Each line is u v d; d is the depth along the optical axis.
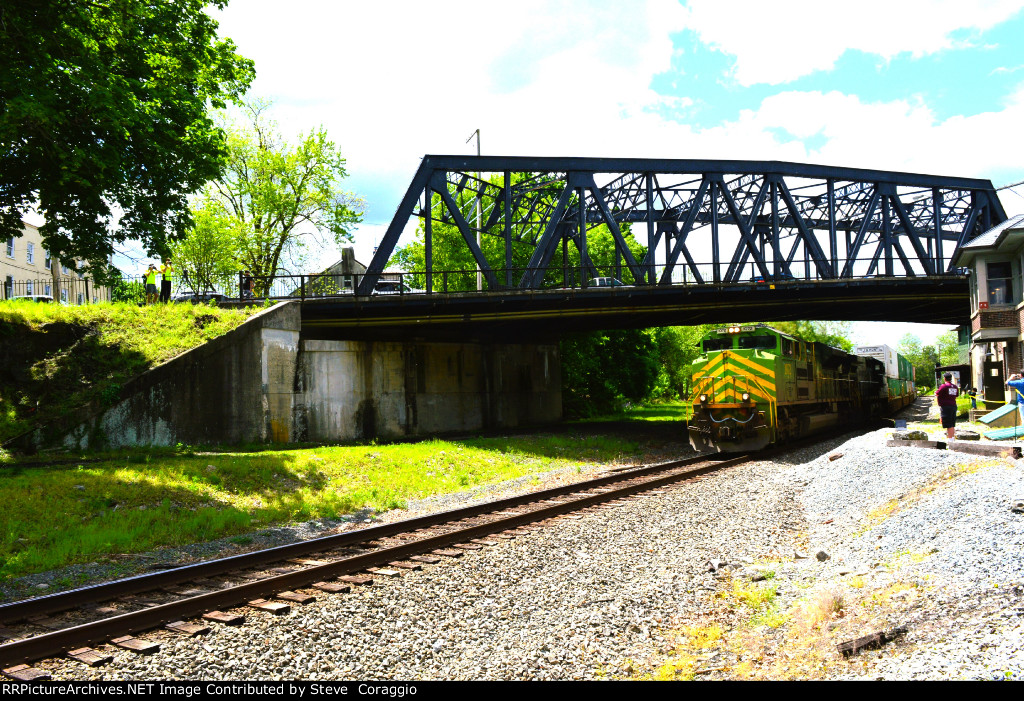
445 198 28.75
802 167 34.31
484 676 5.84
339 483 17.44
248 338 23.91
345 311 27.08
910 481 12.56
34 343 21.02
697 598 8.06
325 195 44.38
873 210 36.06
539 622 7.15
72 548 10.75
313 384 27.95
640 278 30.31
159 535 11.90
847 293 33.50
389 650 6.36
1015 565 7.04
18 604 7.34
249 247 43.19
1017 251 28.80
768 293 31.58
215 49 21.73
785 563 9.50
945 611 6.43
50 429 18.94
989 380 31.75
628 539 10.86
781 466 19.56
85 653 6.14
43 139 17.27
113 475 14.88
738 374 22.92
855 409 34.94
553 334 37.59
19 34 16.34
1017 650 5.25
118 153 18.39
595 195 30.67
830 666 5.78
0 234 20.50
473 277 43.78
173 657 6.12
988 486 10.04
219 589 8.25
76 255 20.47
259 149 44.03
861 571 8.46
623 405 58.03
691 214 32.38
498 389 35.69
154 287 27.56
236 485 15.82
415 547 9.94
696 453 26.09
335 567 8.80
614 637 6.82
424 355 32.19
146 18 19.14
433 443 23.47
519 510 13.72
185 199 21.55
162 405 21.31
